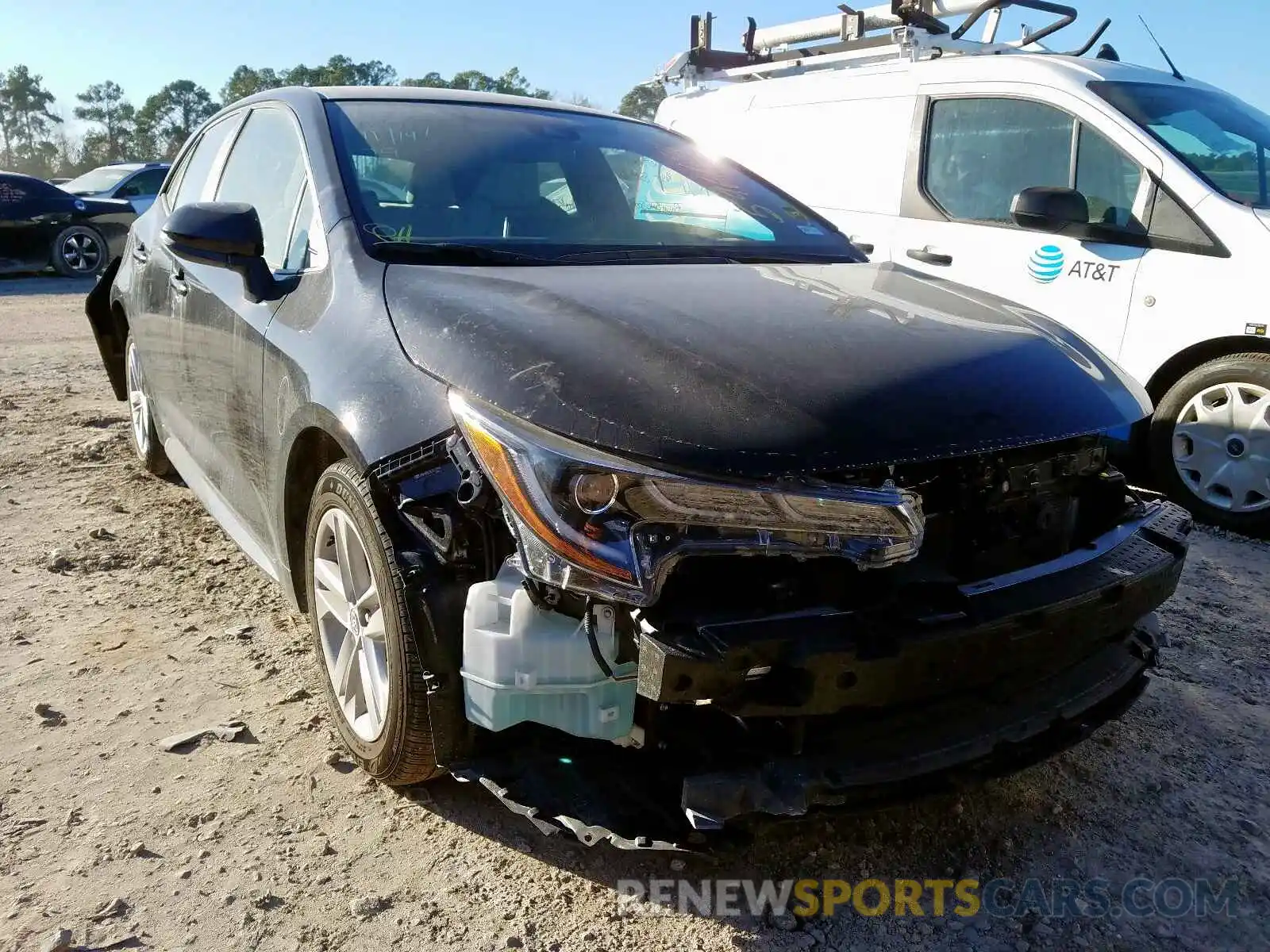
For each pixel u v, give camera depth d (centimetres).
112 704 287
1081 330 517
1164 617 381
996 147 557
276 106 347
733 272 283
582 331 218
